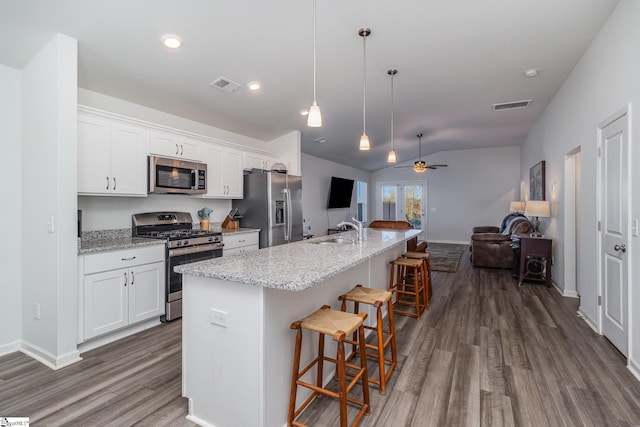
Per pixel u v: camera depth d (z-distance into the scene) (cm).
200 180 386
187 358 185
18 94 267
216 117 429
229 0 231
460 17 274
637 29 233
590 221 324
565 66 376
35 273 254
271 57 312
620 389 208
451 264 629
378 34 293
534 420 178
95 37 247
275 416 169
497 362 245
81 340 255
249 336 162
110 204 336
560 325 320
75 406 191
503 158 907
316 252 237
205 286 178
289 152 540
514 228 586
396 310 364
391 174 1055
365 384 186
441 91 439
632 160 239
